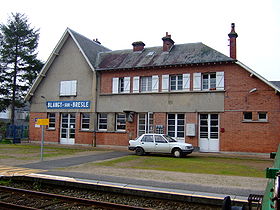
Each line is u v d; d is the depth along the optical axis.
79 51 25.45
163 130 21.41
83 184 9.31
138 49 25.06
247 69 19.03
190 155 18.44
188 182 9.73
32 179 10.23
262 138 18.55
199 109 20.45
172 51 23.23
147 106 22.12
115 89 23.52
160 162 15.00
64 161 14.81
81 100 24.88
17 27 33.19
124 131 23.02
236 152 19.17
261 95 18.78
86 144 24.25
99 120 24.34
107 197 8.60
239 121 19.27
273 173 3.72
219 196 7.74
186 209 7.42
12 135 28.31
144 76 22.66
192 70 20.92
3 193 8.96
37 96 27.16
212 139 20.14
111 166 13.32
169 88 21.66
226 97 19.75
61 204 7.92
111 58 25.41
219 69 20.11
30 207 7.40
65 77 25.86
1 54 33.00
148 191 8.34
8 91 33.19
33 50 34.12
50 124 26.53
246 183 9.73
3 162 14.03
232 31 19.97
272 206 3.80
